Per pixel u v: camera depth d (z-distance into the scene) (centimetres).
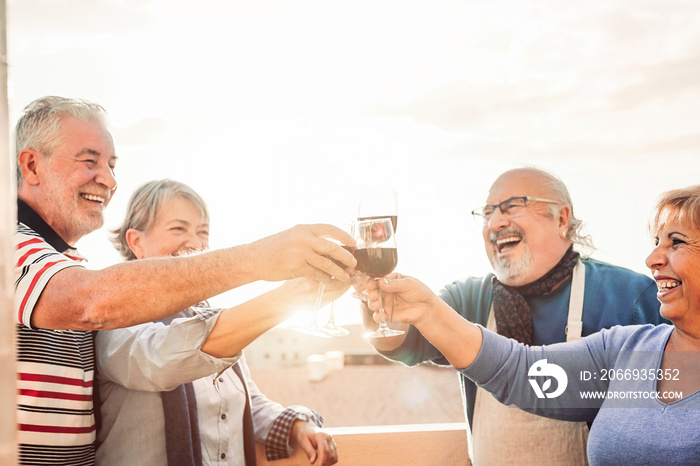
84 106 224
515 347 231
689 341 203
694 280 193
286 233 171
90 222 218
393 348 270
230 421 236
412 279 219
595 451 207
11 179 83
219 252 168
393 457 303
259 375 2989
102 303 159
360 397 2452
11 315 82
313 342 3288
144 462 214
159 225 259
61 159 211
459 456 306
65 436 194
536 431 255
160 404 217
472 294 296
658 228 204
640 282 270
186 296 164
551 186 288
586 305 271
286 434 259
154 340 201
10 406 81
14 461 81
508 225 284
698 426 188
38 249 179
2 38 85
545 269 279
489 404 266
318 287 190
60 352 195
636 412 202
